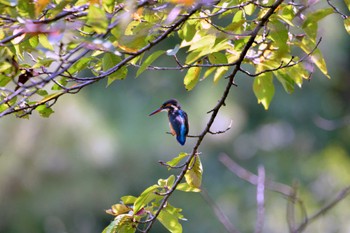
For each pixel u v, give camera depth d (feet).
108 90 52.90
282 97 60.70
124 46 16.33
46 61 15.93
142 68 16.43
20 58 18.53
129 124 51.39
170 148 51.55
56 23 15.05
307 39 19.03
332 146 62.95
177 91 54.49
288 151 61.21
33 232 47.57
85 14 16.14
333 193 58.39
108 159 48.16
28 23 14.65
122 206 18.21
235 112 56.08
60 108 46.03
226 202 56.29
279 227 54.54
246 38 17.94
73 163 46.80
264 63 19.31
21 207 46.88
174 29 17.16
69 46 15.14
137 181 50.16
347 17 17.93
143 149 50.52
